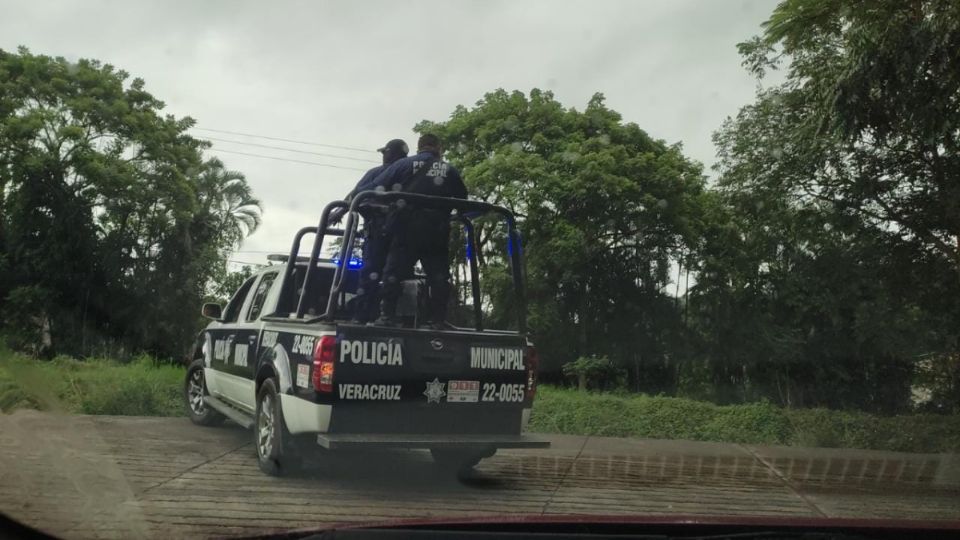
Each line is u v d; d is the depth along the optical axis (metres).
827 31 10.88
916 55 9.47
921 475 8.48
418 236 6.71
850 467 8.87
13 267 27.53
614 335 22.89
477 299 7.53
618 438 10.73
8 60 28.39
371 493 6.06
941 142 11.02
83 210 27.92
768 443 10.88
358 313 6.73
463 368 6.28
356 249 7.66
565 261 20.81
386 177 6.77
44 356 17.66
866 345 17.25
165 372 11.88
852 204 13.89
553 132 22.64
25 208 27.48
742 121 15.15
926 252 13.54
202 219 31.34
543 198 20.73
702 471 8.14
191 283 29.22
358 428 5.93
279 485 6.13
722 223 18.53
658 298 22.89
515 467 7.74
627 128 23.34
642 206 21.33
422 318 6.91
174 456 7.05
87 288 28.17
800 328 18.98
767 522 2.90
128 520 4.83
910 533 2.78
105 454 6.89
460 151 23.42
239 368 7.69
